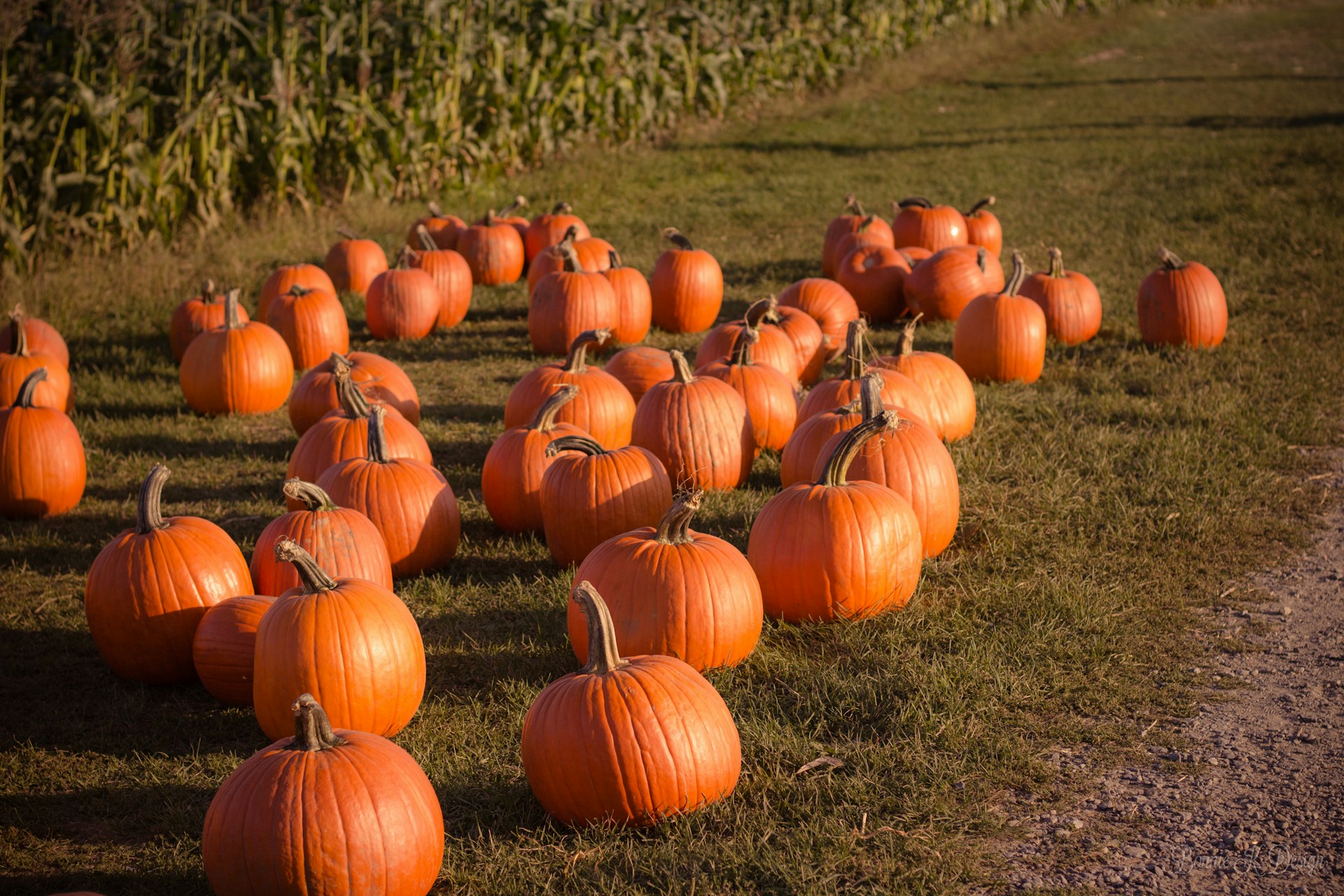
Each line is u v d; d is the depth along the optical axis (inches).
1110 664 170.1
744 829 132.9
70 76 454.6
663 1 707.4
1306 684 164.1
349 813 116.4
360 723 153.0
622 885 124.6
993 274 382.3
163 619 172.1
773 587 185.9
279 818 115.3
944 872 125.1
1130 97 938.1
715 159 679.1
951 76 1069.1
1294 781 140.9
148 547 174.7
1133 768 145.6
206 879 129.6
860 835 131.4
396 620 158.1
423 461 233.9
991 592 193.9
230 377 302.4
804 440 220.7
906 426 211.3
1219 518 218.8
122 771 153.6
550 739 133.4
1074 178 616.4
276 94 477.7
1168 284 331.3
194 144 472.7
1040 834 132.6
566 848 132.9
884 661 171.8
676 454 237.9
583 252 402.3
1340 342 329.7
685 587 164.6
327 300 345.1
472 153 586.2
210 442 288.0
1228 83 999.6
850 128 804.6
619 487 206.1
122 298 409.1
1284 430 264.1
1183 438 254.4
